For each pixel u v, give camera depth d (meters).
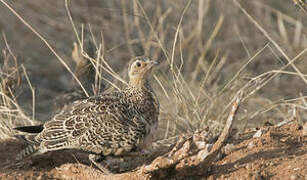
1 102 23.97
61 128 18.00
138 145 18.36
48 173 18.44
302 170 15.84
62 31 36.00
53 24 36.09
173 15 34.50
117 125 17.95
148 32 33.56
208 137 17.02
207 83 27.95
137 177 16.88
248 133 19.36
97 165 18.34
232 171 16.44
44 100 31.94
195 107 22.42
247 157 17.05
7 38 35.34
